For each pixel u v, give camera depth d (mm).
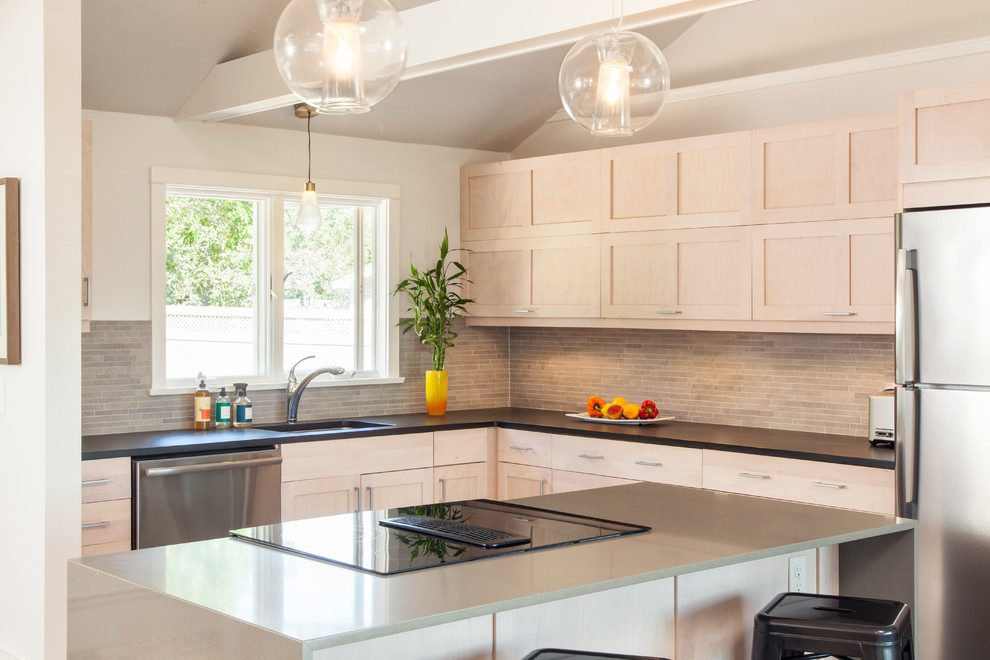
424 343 6000
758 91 5215
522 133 6238
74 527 4035
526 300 5793
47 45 3939
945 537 3816
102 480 4258
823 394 4996
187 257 5348
